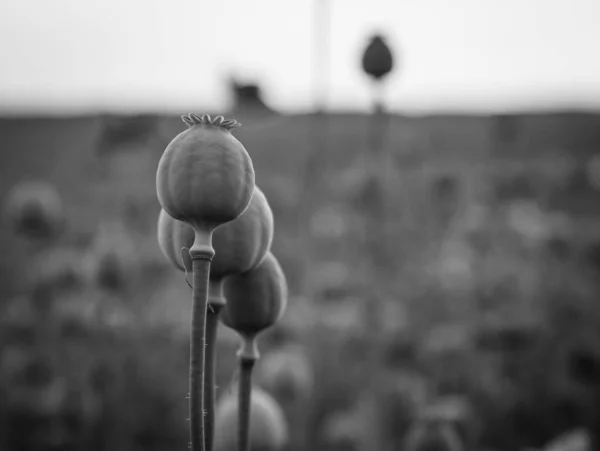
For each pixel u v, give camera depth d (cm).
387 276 1391
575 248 1681
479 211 1717
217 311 219
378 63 804
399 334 1241
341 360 1188
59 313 1266
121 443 1271
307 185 1276
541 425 1259
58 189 2022
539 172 1911
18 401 1255
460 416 820
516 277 1558
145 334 1365
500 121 1998
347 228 1485
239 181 195
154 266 1457
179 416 1311
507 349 1295
